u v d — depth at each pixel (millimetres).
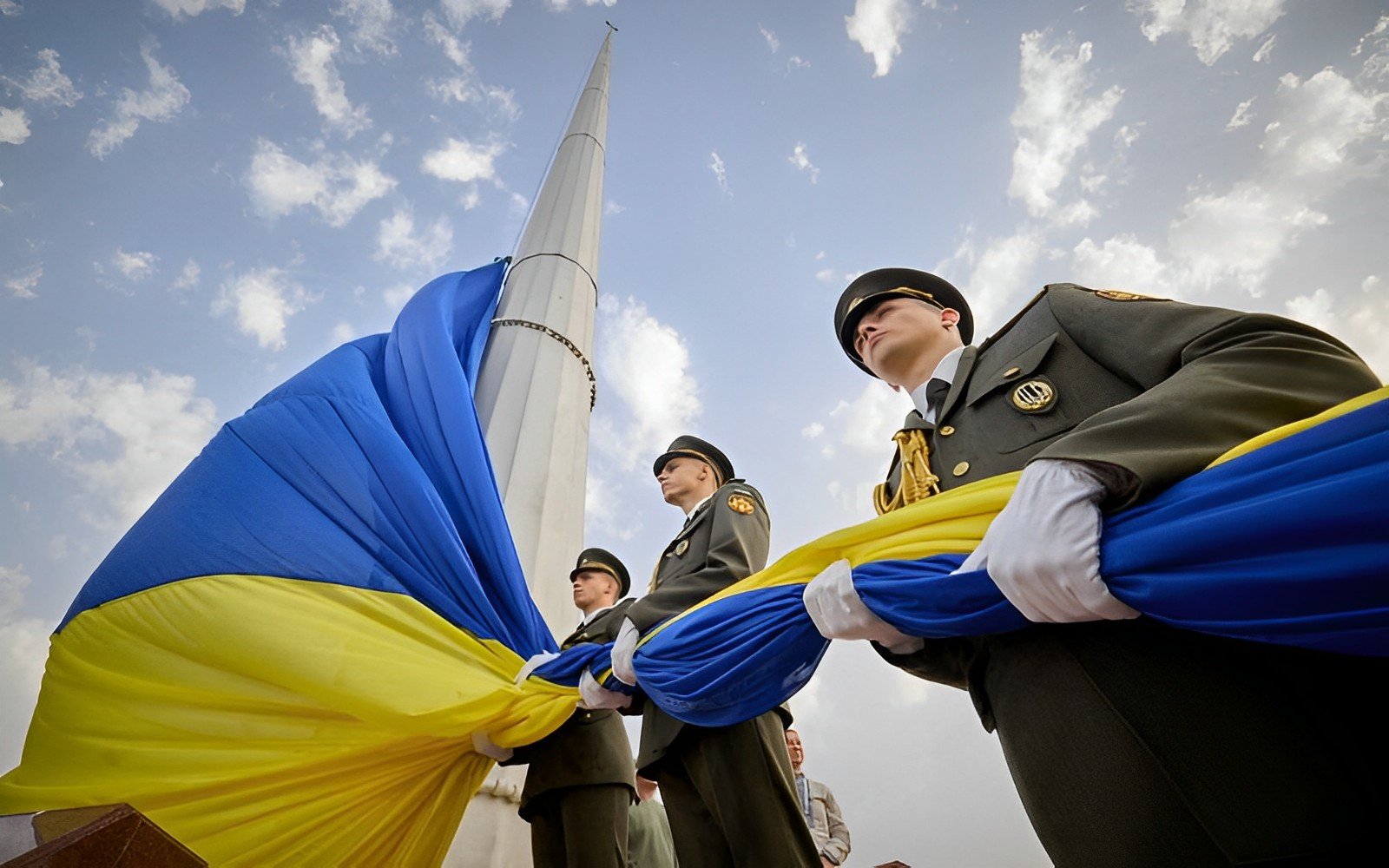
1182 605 1329
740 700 2527
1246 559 1278
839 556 2238
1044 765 1570
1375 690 1296
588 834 3584
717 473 4457
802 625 2338
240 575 3570
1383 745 1248
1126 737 1434
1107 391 1857
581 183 11008
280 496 3891
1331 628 1199
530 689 3484
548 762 3748
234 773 3154
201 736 3242
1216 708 1344
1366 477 1199
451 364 4961
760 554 3529
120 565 3715
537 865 3695
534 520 6285
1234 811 1271
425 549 3871
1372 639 1177
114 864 1438
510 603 4039
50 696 3418
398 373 5078
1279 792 1241
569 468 7066
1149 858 1372
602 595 5137
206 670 3344
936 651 2057
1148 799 1382
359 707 3184
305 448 4109
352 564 3682
